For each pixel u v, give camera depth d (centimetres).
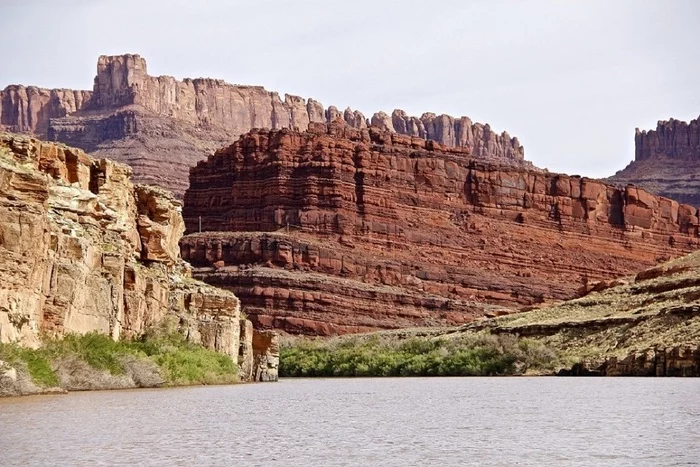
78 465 3666
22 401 5553
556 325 14325
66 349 6538
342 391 9088
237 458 3975
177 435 4516
